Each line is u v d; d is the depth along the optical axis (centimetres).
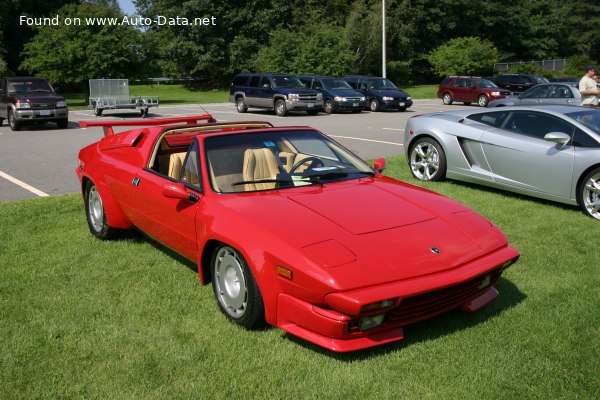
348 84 2520
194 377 305
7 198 750
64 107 1755
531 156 676
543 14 6569
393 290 300
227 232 351
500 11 6047
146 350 334
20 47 5088
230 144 431
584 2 7125
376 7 4738
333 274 300
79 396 288
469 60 4572
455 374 304
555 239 545
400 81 5338
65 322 372
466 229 362
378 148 1205
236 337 349
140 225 482
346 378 301
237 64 4791
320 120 2016
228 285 368
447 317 372
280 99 2244
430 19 5472
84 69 3148
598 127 656
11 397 288
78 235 571
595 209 618
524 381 297
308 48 3866
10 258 500
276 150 438
